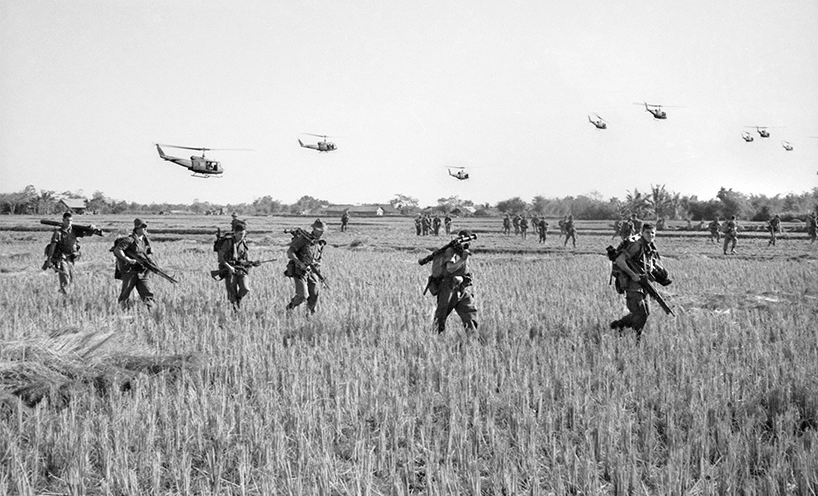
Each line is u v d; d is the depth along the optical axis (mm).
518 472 5824
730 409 7211
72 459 5859
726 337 10406
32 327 9719
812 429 6590
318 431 6523
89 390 7699
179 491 5402
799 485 5426
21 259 25438
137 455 6020
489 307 13602
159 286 16859
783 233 55875
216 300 14469
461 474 5746
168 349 9648
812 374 8195
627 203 111500
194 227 64375
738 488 5520
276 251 33031
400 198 193250
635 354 9180
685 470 5629
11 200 136250
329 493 5297
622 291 11203
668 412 6883
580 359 8938
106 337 9367
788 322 11586
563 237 53438
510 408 7039
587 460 5656
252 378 8078
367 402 7250
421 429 6359
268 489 5270
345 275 20125
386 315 12289
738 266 23906
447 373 8320
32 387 7520
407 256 29891
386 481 5742
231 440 6395
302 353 9062
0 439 6227
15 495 5418
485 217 131750
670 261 26234
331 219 113438
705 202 102375
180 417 6605
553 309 13305
